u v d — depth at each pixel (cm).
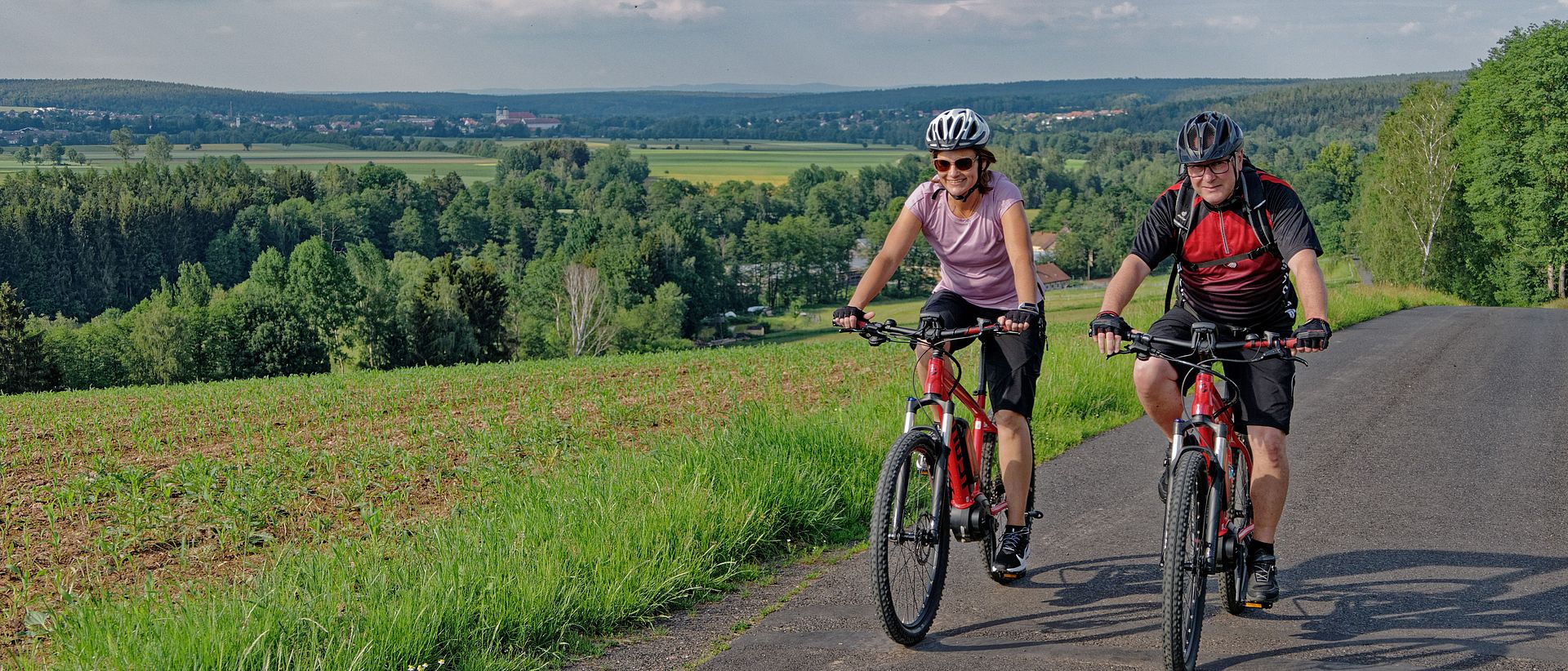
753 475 593
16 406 1784
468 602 432
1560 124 4759
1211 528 376
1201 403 397
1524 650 382
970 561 518
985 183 439
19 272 13288
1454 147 5634
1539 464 706
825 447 675
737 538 523
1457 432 826
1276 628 417
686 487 571
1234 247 412
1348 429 841
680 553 500
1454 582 462
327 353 8056
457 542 516
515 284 9294
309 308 7988
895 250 456
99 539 677
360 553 540
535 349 8481
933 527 416
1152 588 465
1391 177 5844
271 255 8306
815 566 525
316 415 1435
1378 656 382
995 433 477
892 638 397
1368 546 521
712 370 1748
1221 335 427
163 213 14850
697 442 724
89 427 1402
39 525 766
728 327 12644
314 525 705
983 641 411
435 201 19238
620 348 8881
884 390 1003
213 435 1273
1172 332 420
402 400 1549
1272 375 416
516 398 1497
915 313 11569
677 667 402
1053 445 788
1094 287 14838
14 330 7231
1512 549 510
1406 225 5762
